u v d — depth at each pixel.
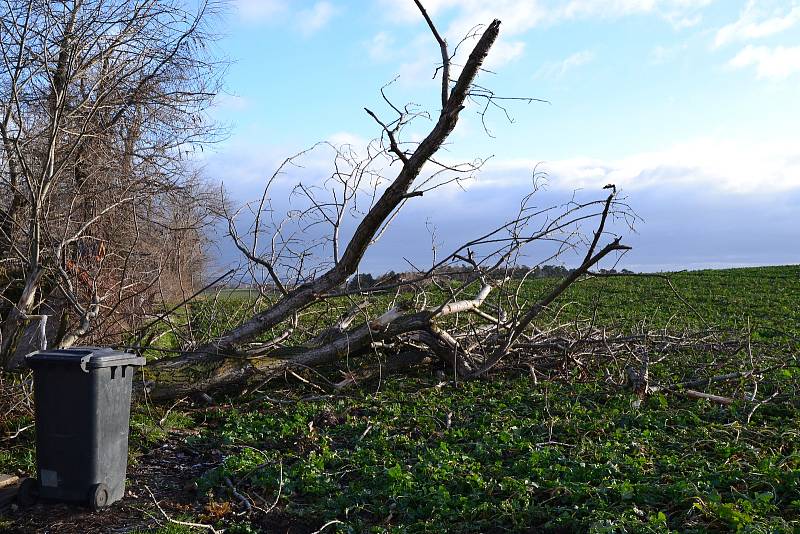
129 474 6.75
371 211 8.66
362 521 5.41
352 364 10.68
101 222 10.56
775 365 10.88
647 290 27.97
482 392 9.81
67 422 5.66
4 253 9.70
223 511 5.65
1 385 7.38
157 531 5.25
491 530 5.14
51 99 9.17
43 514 5.59
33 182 8.48
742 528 4.63
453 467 6.27
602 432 7.46
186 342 10.71
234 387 9.58
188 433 8.12
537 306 10.03
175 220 11.33
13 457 6.71
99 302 9.06
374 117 8.05
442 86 8.12
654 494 5.35
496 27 7.69
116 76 10.29
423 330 10.51
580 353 11.08
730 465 6.12
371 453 6.86
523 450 6.88
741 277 33.56
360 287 10.17
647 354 10.84
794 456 6.26
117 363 5.85
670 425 7.93
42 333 7.96
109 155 11.02
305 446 7.31
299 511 5.57
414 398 9.43
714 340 12.34
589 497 5.43
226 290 11.08
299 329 11.97
